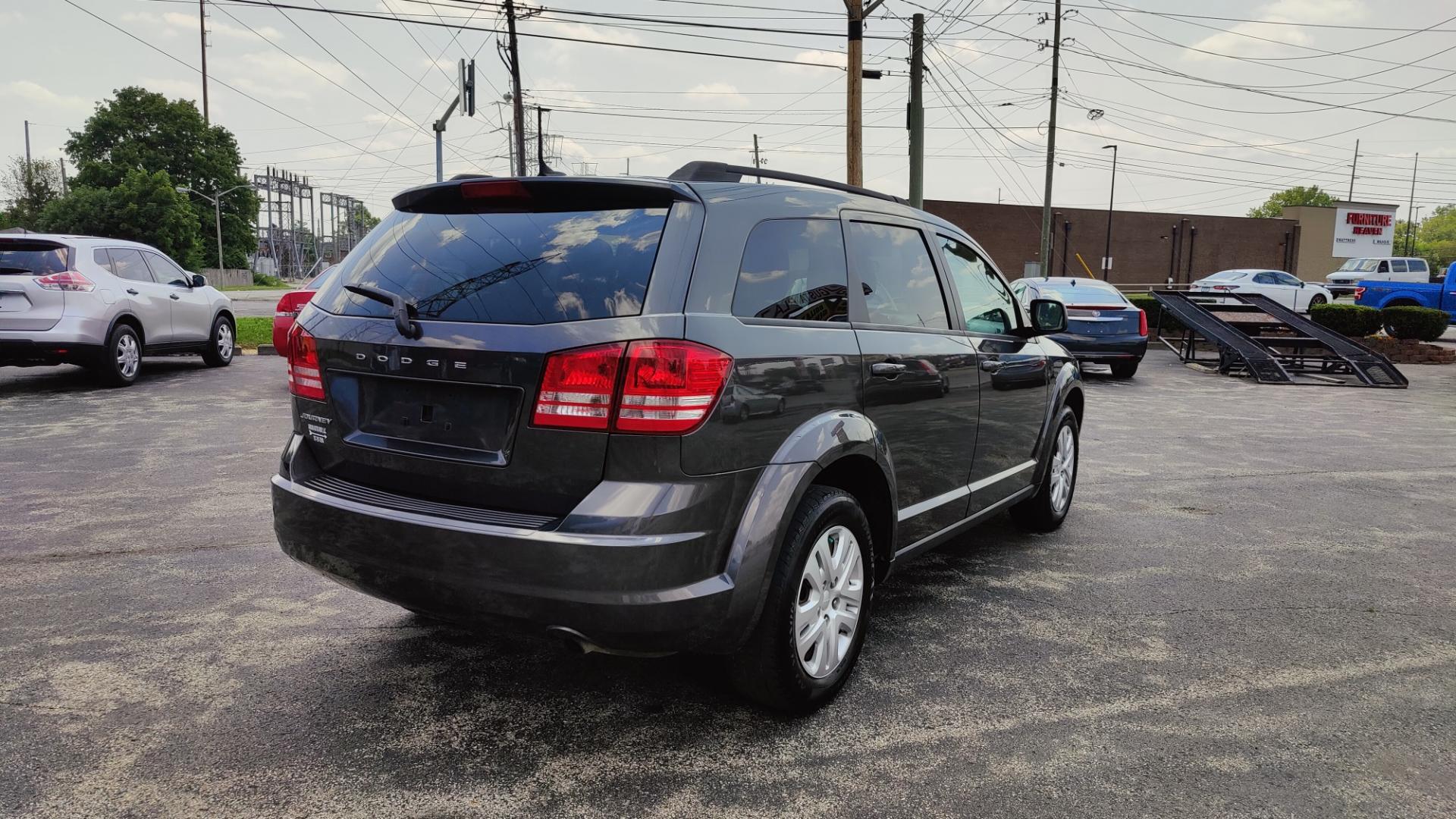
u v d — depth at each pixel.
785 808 2.38
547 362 2.38
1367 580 4.44
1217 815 2.39
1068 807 2.41
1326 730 2.88
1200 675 3.28
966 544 4.98
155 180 66.44
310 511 2.73
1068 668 3.32
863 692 3.09
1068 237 46.78
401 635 3.50
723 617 2.49
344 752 2.62
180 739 2.67
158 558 4.36
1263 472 7.10
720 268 2.58
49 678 3.06
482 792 2.43
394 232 2.96
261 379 11.12
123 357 10.13
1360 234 55.38
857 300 3.21
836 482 3.18
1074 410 5.41
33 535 4.70
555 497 2.41
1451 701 3.10
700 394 2.39
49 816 2.27
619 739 2.73
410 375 2.60
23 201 70.06
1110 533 5.26
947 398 3.66
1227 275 28.47
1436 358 18.47
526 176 2.73
